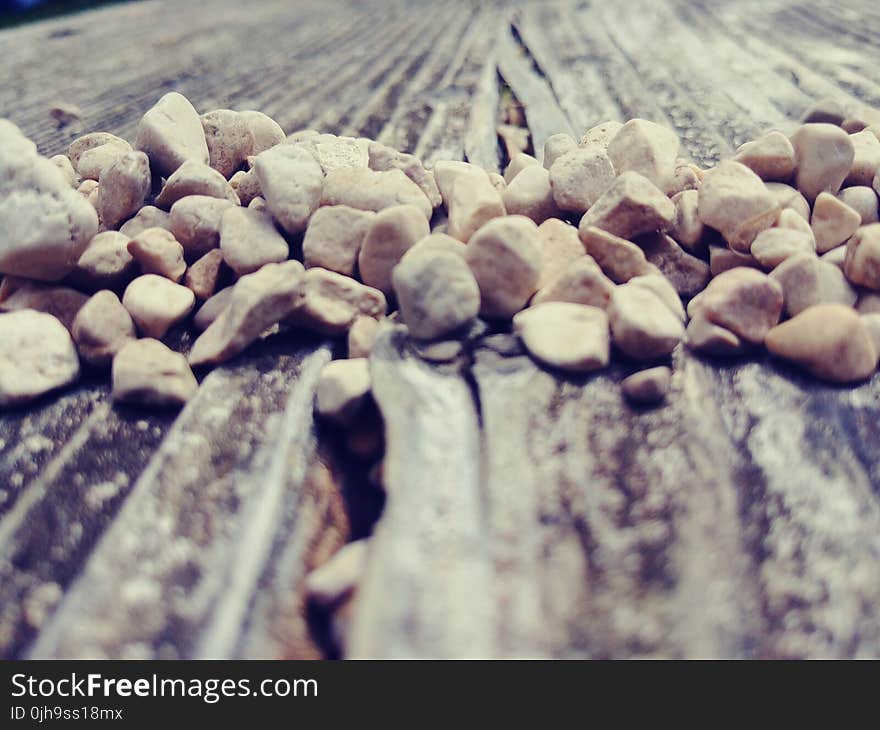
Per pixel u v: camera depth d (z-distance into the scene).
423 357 0.12
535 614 0.09
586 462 0.11
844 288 0.13
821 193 0.14
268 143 0.17
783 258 0.13
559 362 0.12
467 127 0.23
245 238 0.14
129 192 0.15
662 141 0.15
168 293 0.14
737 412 0.12
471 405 0.12
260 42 0.43
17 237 0.13
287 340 0.13
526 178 0.15
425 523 0.10
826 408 0.12
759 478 0.11
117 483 0.12
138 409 0.13
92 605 0.10
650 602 0.10
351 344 0.13
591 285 0.13
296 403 0.12
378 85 0.29
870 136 0.16
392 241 0.14
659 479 0.11
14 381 0.13
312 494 0.11
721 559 0.10
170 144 0.16
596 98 0.25
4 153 0.13
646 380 0.12
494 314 0.13
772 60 0.28
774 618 0.10
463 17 0.45
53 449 0.12
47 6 0.76
